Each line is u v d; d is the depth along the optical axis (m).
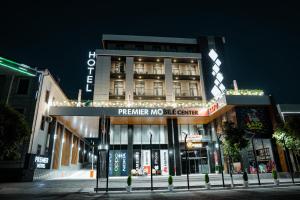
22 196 16.36
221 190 19.48
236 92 31.39
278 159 29.31
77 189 20.95
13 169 25.64
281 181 23.69
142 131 36.88
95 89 37.81
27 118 27.83
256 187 20.53
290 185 21.08
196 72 42.72
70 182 24.94
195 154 35.28
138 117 33.34
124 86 39.53
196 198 14.74
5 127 16.88
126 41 42.91
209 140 35.38
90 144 62.41
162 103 38.25
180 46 44.44
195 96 40.12
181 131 37.62
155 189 20.48
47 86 31.69
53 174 31.08
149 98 39.03
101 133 32.12
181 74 41.94
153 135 36.88
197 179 26.88
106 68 39.47
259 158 29.41
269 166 29.42
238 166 29.42
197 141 35.19
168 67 41.25
